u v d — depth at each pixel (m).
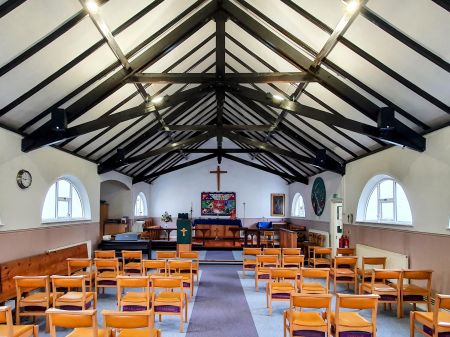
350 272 7.15
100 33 5.14
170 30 6.29
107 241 10.83
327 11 4.94
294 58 5.99
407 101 5.72
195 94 7.99
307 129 9.48
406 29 4.41
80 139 8.27
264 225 15.77
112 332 3.88
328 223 11.95
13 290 5.84
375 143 8.06
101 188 14.67
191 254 7.95
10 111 5.68
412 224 6.79
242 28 6.33
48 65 5.13
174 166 16.55
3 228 5.96
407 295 5.79
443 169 5.83
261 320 5.65
